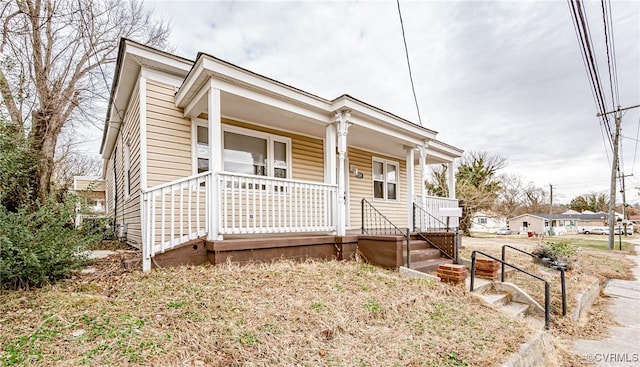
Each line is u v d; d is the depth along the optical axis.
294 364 2.47
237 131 6.77
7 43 6.73
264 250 4.96
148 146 5.62
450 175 10.92
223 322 2.91
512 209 38.31
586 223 47.50
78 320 2.80
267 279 4.16
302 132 7.83
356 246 6.04
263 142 7.20
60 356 2.28
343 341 2.94
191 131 6.11
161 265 4.27
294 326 3.01
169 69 5.91
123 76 6.20
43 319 2.80
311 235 6.39
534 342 3.42
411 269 5.43
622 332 4.67
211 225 4.64
